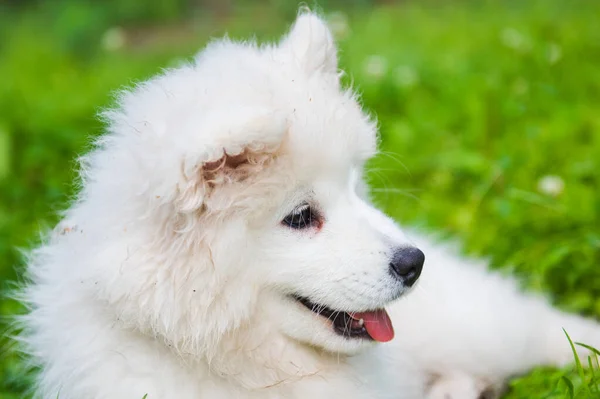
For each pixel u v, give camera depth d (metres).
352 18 12.29
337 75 3.57
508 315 4.17
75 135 7.04
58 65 11.62
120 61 11.46
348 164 3.19
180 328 2.99
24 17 14.42
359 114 3.37
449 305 4.12
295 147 2.99
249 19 13.13
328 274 3.08
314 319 3.19
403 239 3.17
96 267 2.97
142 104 3.16
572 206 5.24
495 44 9.05
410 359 3.96
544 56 7.89
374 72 7.68
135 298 2.94
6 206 6.16
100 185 3.13
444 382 4.14
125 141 3.12
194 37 12.66
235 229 2.92
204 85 3.10
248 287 3.03
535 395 3.75
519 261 4.82
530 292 4.44
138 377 3.15
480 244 5.07
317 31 3.52
